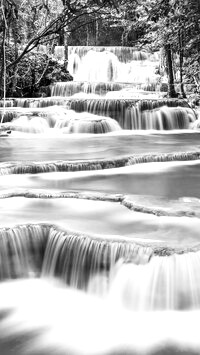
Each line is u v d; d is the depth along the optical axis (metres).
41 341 4.46
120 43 37.62
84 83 25.77
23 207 6.96
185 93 22.94
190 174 9.81
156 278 4.95
